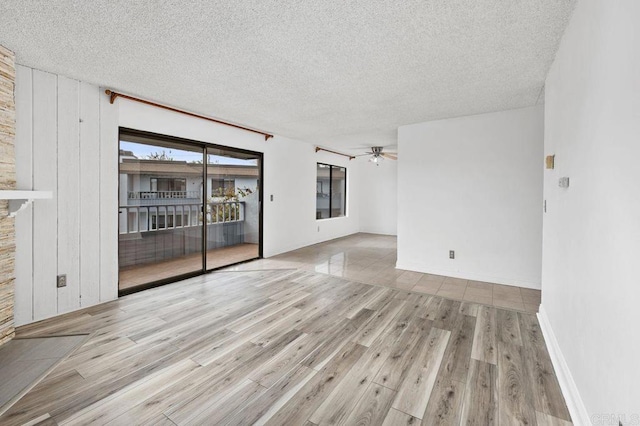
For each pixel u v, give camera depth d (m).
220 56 2.41
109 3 1.74
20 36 2.12
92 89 3.03
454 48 2.28
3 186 2.31
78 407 1.64
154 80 2.91
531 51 2.32
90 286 3.08
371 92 3.22
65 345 2.31
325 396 1.75
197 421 1.55
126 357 2.15
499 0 1.71
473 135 4.10
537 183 3.71
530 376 1.96
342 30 2.03
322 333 2.55
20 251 2.60
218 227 5.53
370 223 8.91
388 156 6.72
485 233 4.06
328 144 6.64
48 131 2.73
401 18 1.89
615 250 1.20
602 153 1.36
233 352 2.24
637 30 1.02
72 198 2.92
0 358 2.13
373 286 3.87
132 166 3.78
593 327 1.44
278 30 2.04
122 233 3.87
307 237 6.73
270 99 3.46
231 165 5.34
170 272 4.20
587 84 1.57
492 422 1.55
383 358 2.17
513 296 3.49
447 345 2.36
